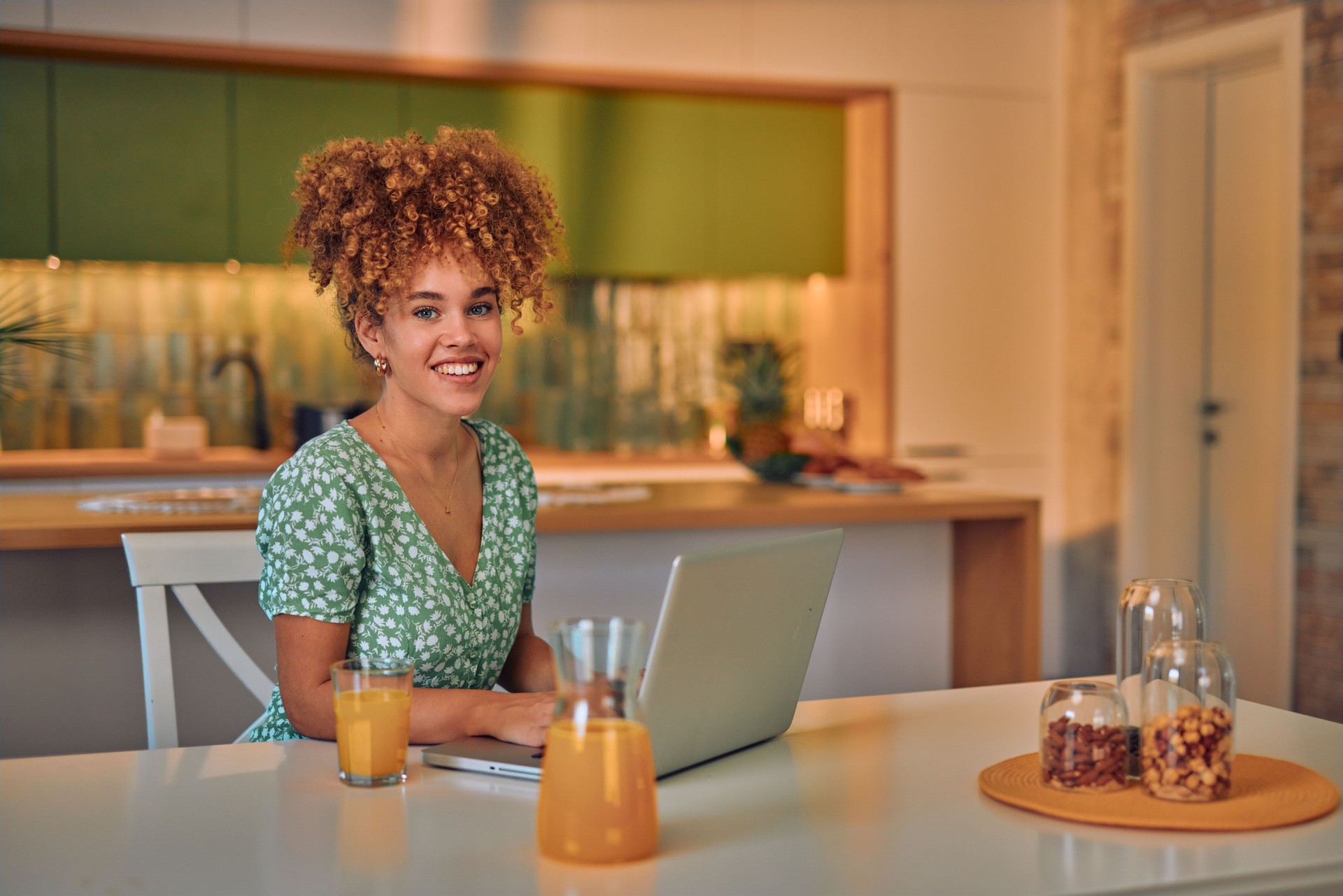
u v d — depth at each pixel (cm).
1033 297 479
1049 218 480
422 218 137
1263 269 417
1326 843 96
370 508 139
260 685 177
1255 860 92
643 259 449
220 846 95
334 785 111
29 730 246
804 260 468
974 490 322
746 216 460
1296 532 382
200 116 400
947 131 464
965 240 468
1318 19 372
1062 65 478
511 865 91
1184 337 445
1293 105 379
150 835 97
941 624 325
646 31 431
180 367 432
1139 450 445
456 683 145
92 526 229
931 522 322
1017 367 477
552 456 443
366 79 415
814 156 466
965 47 465
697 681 113
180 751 122
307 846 95
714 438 477
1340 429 367
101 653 249
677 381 485
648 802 92
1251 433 425
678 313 485
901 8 457
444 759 116
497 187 145
